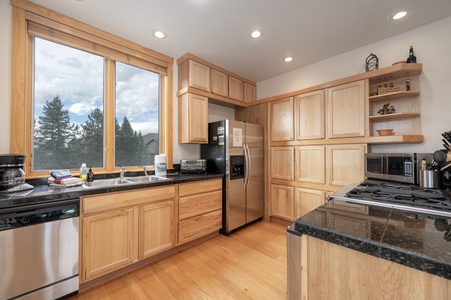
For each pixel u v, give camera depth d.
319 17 2.02
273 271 1.94
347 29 2.22
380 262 0.65
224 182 2.81
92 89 2.30
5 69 1.73
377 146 2.39
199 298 1.58
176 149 2.93
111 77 2.41
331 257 0.75
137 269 1.97
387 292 0.63
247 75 3.50
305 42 2.48
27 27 1.84
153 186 2.05
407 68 2.03
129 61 2.49
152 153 2.80
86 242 1.63
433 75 2.07
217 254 2.26
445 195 1.26
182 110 2.86
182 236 2.30
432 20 2.06
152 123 2.80
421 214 0.91
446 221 0.81
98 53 2.25
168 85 2.84
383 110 2.29
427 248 0.58
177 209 2.27
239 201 2.91
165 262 2.10
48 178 1.88
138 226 1.94
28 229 1.38
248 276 1.86
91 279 1.66
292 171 2.95
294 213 2.92
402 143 2.23
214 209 2.66
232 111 3.79
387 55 2.38
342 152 2.45
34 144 1.96
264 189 3.33
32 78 1.93
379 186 1.66
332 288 0.75
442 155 1.58
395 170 1.90
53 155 2.06
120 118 2.51
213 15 1.99
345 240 0.69
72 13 1.95
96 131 2.33
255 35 2.33
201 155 3.21
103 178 2.28
